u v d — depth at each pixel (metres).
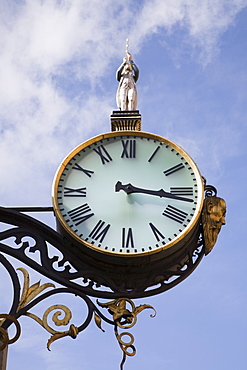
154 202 15.63
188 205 15.62
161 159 16.16
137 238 15.25
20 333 14.41
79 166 16.02
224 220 15.53
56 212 15.48
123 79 17.48
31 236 15.48
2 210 15.57
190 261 15.32
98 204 15.62
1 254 15.21
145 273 15.18
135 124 16.70
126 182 15.86
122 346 14.42
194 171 15.96
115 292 14.88
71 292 14.95
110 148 16.27
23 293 14.88
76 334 14.52
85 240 15.20
